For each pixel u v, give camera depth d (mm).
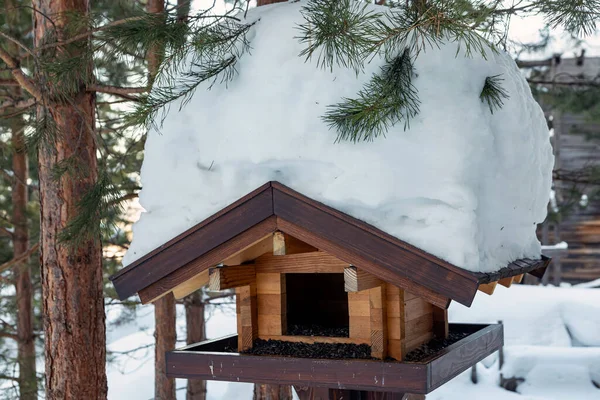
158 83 3467
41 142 4094
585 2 2939
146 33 3467
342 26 2811
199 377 3199
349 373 2926
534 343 10164
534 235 3695
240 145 3037
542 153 3527
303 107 2947
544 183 3570
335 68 3002
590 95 7934
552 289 11672
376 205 2736
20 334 8070
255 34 3297
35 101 4648
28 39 6711
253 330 3293
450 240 2633
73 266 4480
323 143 2867
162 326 6805
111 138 7602
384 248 2703
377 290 3002
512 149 3100
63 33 4445
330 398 3520
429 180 2729
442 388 8789
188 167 3172
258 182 2965
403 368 2840
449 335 3850
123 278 3164
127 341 12445
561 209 8930
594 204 12336
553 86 8086
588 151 12008
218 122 3154
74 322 4465
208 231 2992
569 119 12047
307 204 2816
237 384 9688
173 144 3246
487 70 3055
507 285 3682
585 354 8820
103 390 4559
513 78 3312
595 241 12391
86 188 4508
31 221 8477
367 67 2990
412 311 3260
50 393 4504
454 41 2998
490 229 2924
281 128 2953
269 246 3225
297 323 3576
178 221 3131
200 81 3262
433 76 2916
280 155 2924
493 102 3047
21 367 7637
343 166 2812
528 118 3312
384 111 2781
